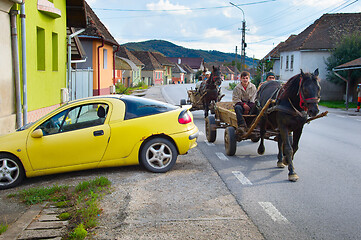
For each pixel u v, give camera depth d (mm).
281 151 7789
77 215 5145
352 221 4883
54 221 4988
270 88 8125
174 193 6004
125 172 7316
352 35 30844
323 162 8352
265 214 5105
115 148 7102
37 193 6078
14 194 6188
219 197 5816
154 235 4430
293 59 39781
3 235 4551
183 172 7324
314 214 5125
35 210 5422
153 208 5332
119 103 7305
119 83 45750
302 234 4477
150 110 7371
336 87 31797
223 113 10172
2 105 9625
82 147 6996
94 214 5094
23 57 10477
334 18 39375
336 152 9531
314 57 36656
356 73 28641
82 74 19266
